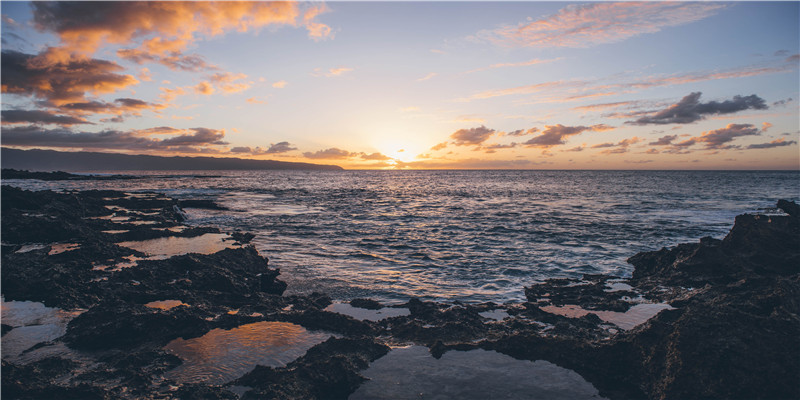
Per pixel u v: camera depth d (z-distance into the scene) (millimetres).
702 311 6555
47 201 23922
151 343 7676
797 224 14516
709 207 41219
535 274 14820
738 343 5891
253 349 7570
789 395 5332
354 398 6078
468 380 6535
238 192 68000
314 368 6504
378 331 8734
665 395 5785
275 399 5719
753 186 88875
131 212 26641
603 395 6145
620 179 145750
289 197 57969
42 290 10117
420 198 58031
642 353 6578
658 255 15195
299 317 8992
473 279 14086
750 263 12773
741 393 5445
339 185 106688
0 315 8922
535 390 6242
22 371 6062
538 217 33188
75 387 5730
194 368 6809
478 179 164875
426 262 16672
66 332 8102
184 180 124875
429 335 8328
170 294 10258
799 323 6289
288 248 19359
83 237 16688
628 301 11281
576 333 8633
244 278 12266
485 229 26297
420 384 6434
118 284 10875
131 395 5793
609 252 18797
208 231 21078
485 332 8586
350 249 19375
